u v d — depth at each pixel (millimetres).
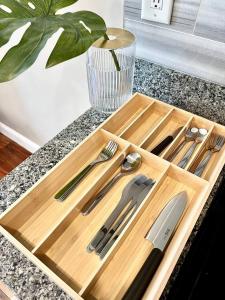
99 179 579
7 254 484
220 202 606
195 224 533
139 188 587
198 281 485
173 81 759
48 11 522
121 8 739
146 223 534
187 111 766
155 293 411
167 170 594
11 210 500
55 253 488
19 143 1957
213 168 619
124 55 739
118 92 794
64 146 706
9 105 1654
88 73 783
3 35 443
